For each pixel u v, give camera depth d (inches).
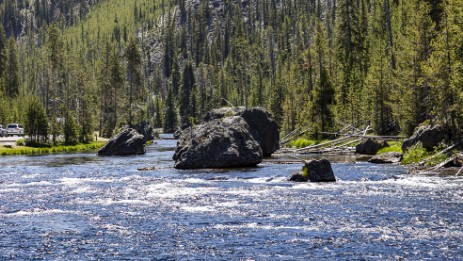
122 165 2021.4
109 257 709.3
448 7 2162.9
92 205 1082.1
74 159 2374.5
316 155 2417.6
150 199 1144.8
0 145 2952.8
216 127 1900.8
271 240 780.6
